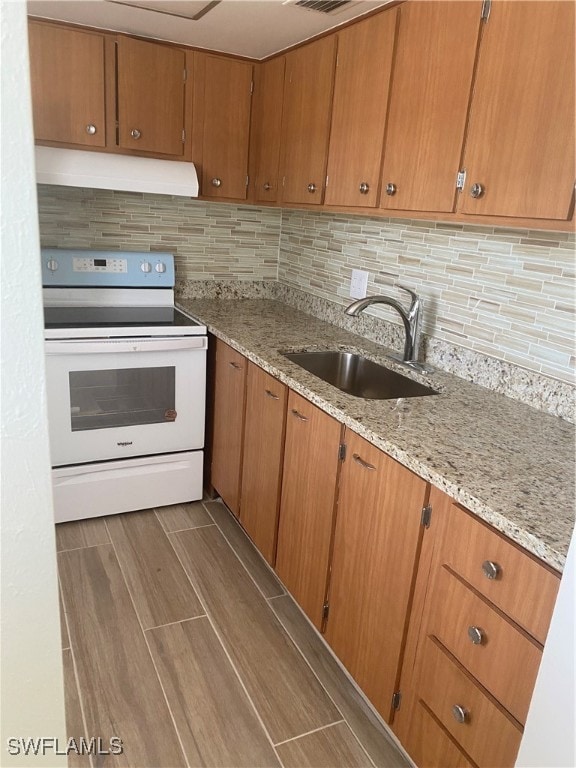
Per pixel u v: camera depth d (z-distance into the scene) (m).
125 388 2.49
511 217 1.41
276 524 2.13
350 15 1.96
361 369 2.27
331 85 2.12
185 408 2.65
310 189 2.31
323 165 2.21
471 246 1.93
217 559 2.39
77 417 2.44
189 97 2.58
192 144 2.65
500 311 1.84
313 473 1.82
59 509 2.51
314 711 1.71
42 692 0.61
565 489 1.21
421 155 1.68
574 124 1.23
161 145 2.58
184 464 2.73
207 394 2.79
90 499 2.56
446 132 1.58
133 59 2.42
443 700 1.30
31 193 0.47
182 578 2.25
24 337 0.50
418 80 1.67
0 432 0.51
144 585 2.19
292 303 3.12
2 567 0.55
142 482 2.65
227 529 2.62
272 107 2.59
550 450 1.42
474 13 1.45
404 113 1.74
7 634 0.58
